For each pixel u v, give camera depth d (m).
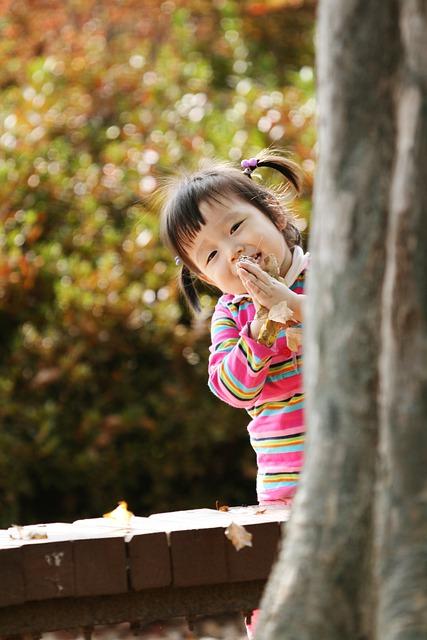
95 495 7.44
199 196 4.38
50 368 7.31
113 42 10.64
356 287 2.54
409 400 2.46
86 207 8.06
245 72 10.68
